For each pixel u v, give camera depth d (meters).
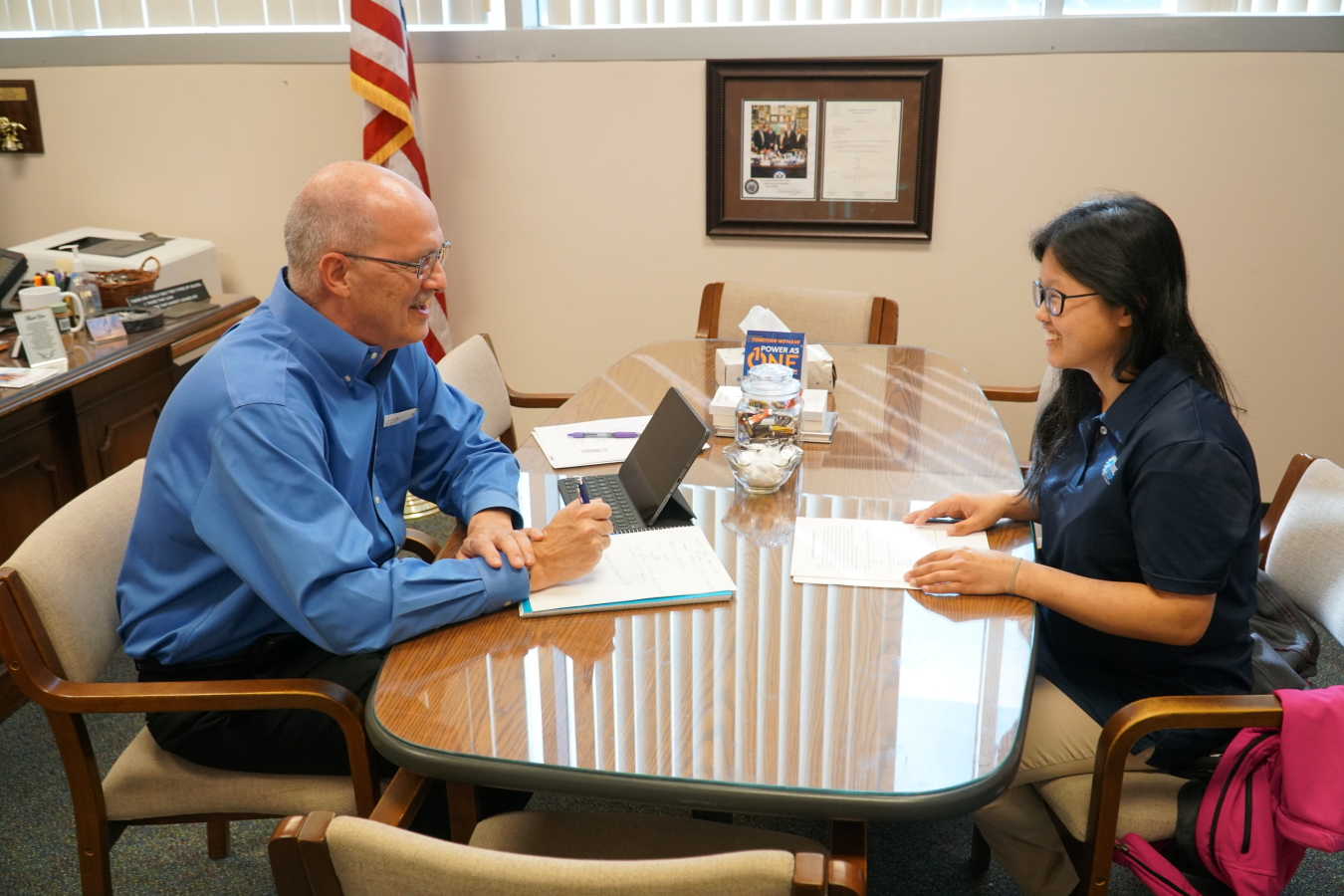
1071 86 3.23
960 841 2.01
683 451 1.68
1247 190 3.26
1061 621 1.57
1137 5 3.20
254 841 2.06
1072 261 1.41
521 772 1.11
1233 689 1.48
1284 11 3.13
